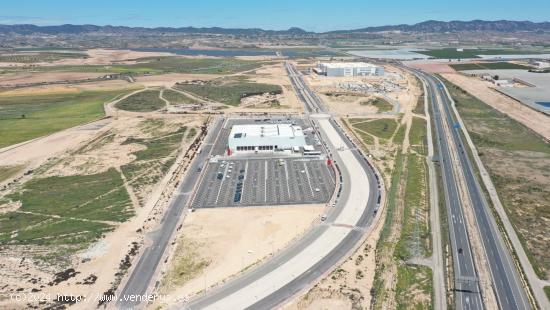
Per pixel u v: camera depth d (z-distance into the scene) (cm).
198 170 13462
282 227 9762
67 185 12506
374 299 7238
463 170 13512
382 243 8988
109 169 13750
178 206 10950
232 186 12175
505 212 10569
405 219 10088
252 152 15050
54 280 7875
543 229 9681
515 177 12838
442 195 11581
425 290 7512
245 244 9062
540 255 8644
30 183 12700
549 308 7088
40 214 10650
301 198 11300
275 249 8850
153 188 12138
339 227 9700
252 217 10281
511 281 7812
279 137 15025
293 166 13675
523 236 9394
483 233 9538
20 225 10088
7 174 13512
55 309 7069
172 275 8025
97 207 10981
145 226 9906
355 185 12088
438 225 9888
